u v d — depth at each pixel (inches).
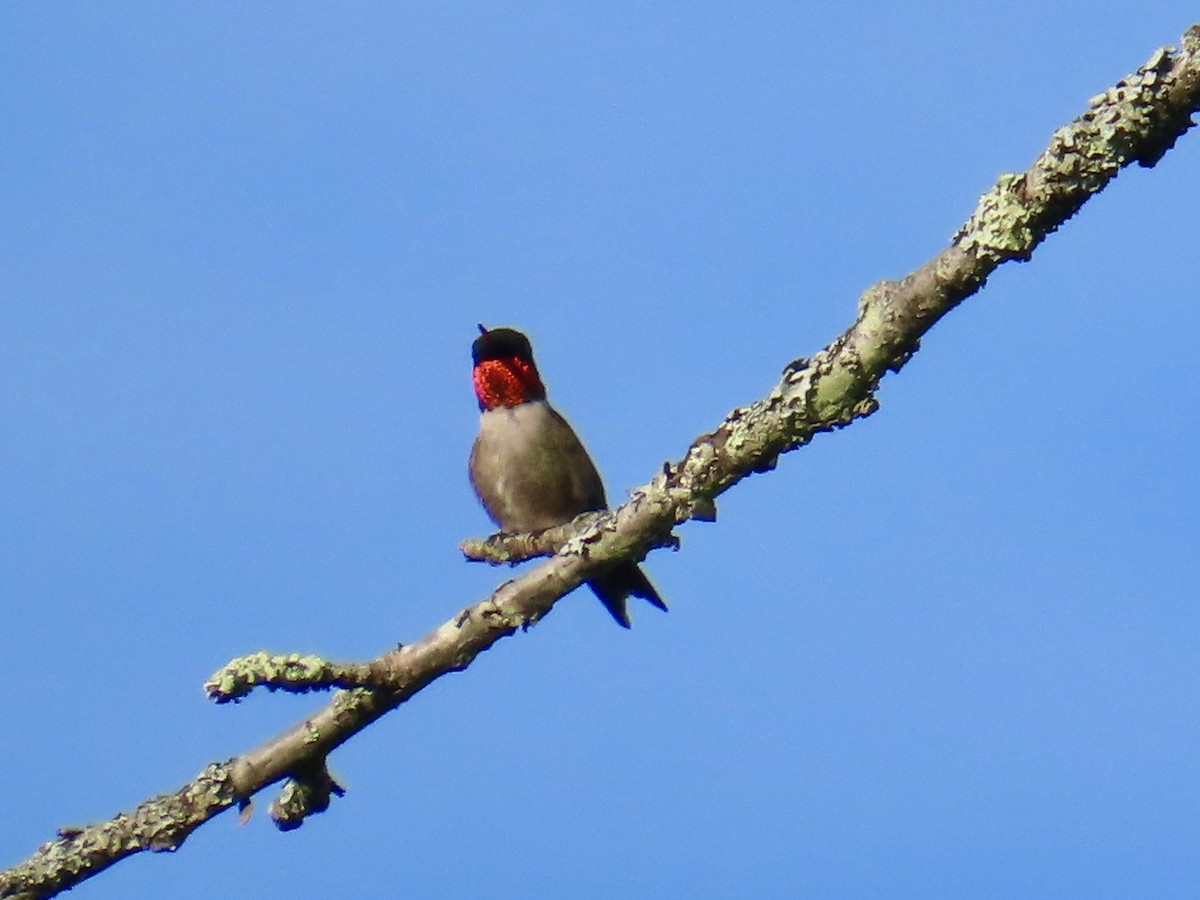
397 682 268.1
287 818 276.5
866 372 250.8
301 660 261.6
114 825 271.6
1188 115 229.1
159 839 269.7
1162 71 229.3
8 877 266.4
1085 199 233.0
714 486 263.6
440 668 269.0
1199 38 230.7
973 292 241.1
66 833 272.2
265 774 271.7
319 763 273.3
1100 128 231.1
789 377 260.1
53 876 268.2
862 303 250.8
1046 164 233.3
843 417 255.8
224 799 272.7
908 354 251.1
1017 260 237.3
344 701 269.9
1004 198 236.5
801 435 258.8
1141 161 234.4
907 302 245.4
